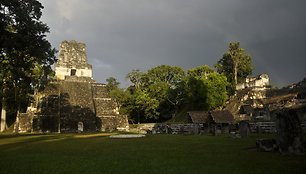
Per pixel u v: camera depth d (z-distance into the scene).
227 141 20.12
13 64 29.44
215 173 8.91
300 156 12.01
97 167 10.34
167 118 78.56
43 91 55.25
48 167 10.45
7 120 62.56
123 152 14.62
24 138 26.91
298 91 56.94
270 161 10.84
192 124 42.03
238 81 83.69
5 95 43.78
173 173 9.07
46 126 49.25
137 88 80.56
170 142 20.25
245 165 10.09
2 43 25.61
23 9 25.81
